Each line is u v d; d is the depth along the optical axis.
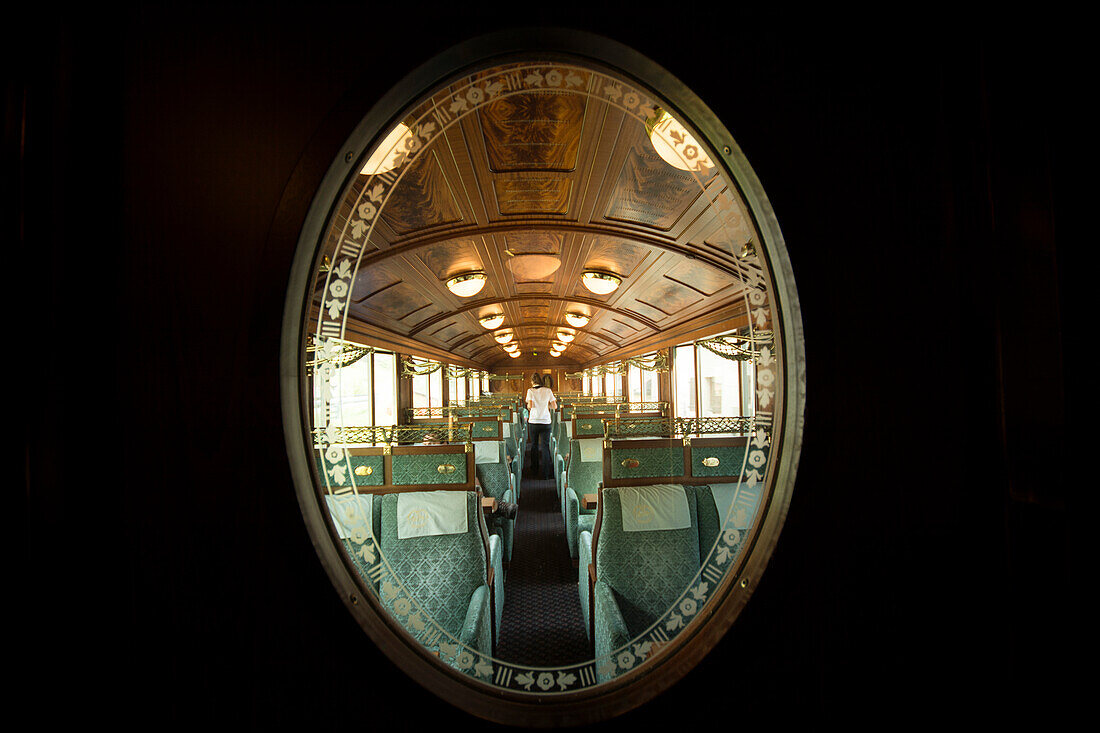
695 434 2.56
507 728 0.77
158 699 0.76
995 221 0.81
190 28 0.79
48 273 0.72
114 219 0.77
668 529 2.30
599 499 2.38
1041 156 0.77
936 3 0.85
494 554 2.51
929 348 0.84
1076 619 0.74
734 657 0.80
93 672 0.74
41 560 0.71
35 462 0.70
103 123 0.77
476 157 1.79
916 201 0.84
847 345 0.82
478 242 2.92
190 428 0.77
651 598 2.25
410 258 2.87
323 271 1.28
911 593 0.82
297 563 0.76
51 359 0.72
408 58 0.78
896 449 0.83
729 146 0.84
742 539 0.98
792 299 0.83
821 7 0.83
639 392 8.62
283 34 0.79
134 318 0.77
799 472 0.81
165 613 0.76
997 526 0.82
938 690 0.82
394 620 0.84
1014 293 0.80
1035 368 0.78
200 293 0.78
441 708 0.77
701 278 3.11
